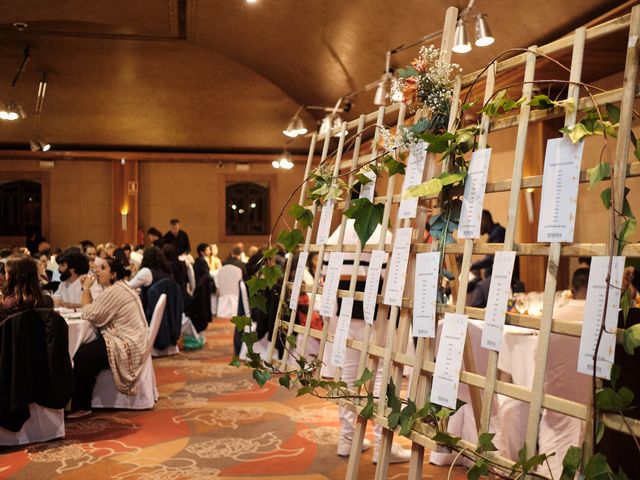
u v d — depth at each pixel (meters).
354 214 2.32
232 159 16.31
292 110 14.68
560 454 2.96
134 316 5.02
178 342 7.94
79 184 16.06
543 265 7.93
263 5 10.27
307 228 2.80
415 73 2.10
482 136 1.81
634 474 1.62
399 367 2.12
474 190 1.79
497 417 3.38
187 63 13.40
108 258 5.18
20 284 4.09
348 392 2.28
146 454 3.88
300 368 2.56
